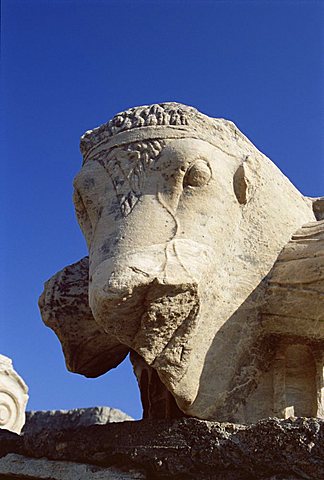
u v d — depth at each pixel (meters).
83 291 3.58
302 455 3.02
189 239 3.15
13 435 3.75
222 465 3.13
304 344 3.32
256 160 3.42
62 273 3.67
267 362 3.33
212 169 3.26
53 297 3.62
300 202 3.66
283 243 3.42
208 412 3.23
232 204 3.32
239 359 3.28
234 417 3.24
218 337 3.23
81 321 3.57
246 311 3.30
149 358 3.10
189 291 3.03
